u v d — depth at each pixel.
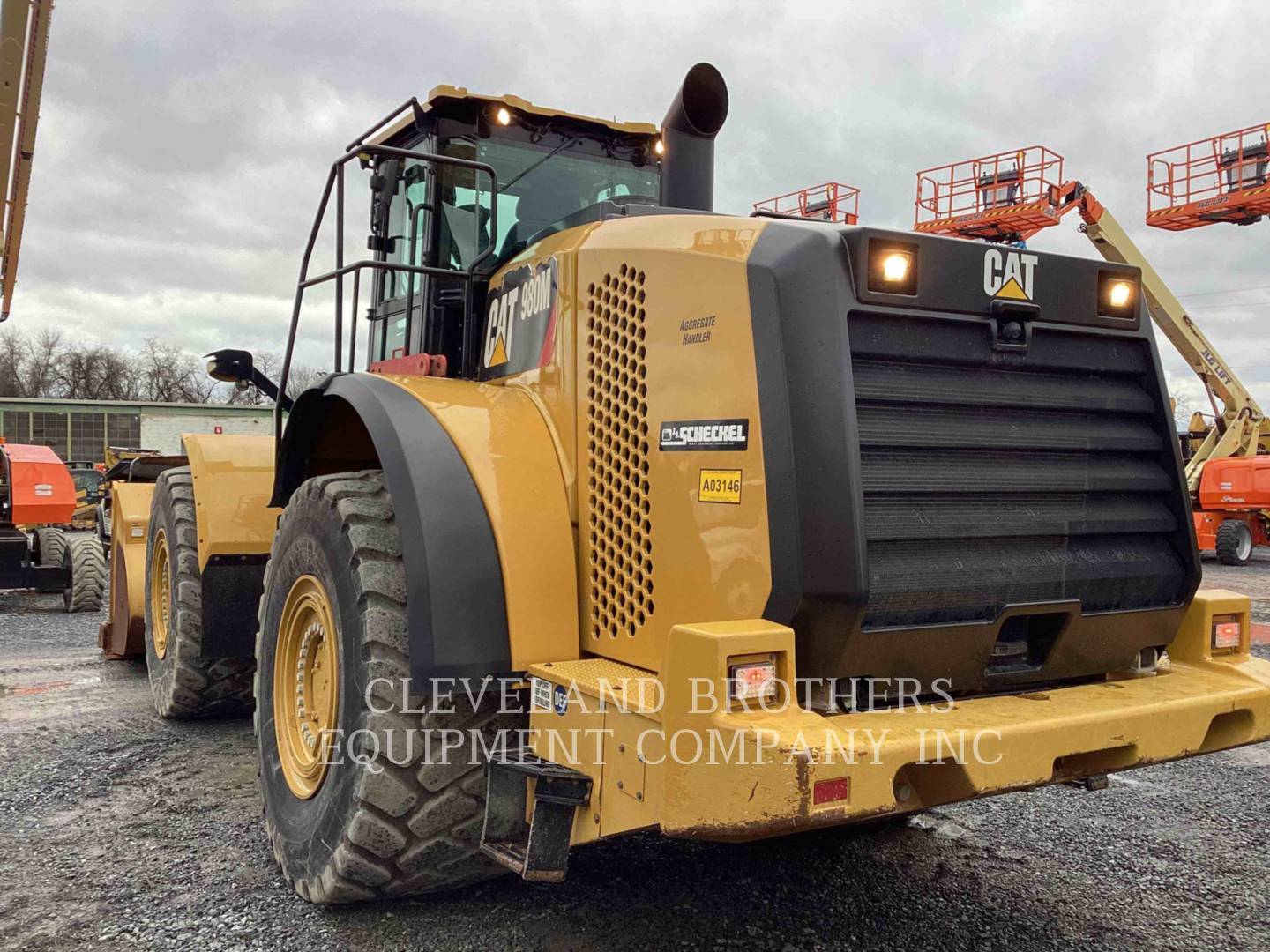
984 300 2.62
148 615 5.88
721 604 2.48
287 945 2.75
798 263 2.43
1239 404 16.89
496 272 3.58
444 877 2.84
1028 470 2.72
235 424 40.06
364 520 2.95
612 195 4.37
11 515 10.21
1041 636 2.80
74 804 3.91
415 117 3.99
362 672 2.78
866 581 2.34
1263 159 15.99
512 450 2.94
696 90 3.57
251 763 4.45
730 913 2.98
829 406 2.37
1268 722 2.80
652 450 2.67
